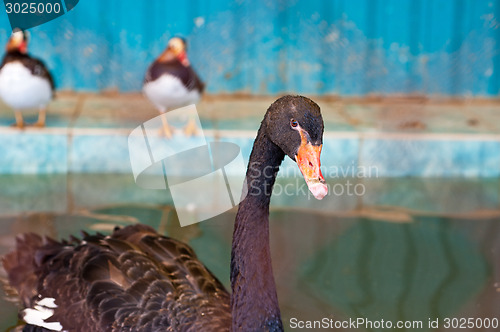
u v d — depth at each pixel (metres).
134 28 6.72
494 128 6.07
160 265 3.11
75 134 5.50
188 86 5.48
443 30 6.91
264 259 2.64
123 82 6.81
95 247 3.22
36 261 3.39
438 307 3.65
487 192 5.38
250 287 2.63
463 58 6.97
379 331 3.38
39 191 5.11
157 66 5.46
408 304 3.67
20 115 5.50
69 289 3.04
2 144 5.43
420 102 6.91
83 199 5.00
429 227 4.66
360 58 6.97
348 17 6.86
